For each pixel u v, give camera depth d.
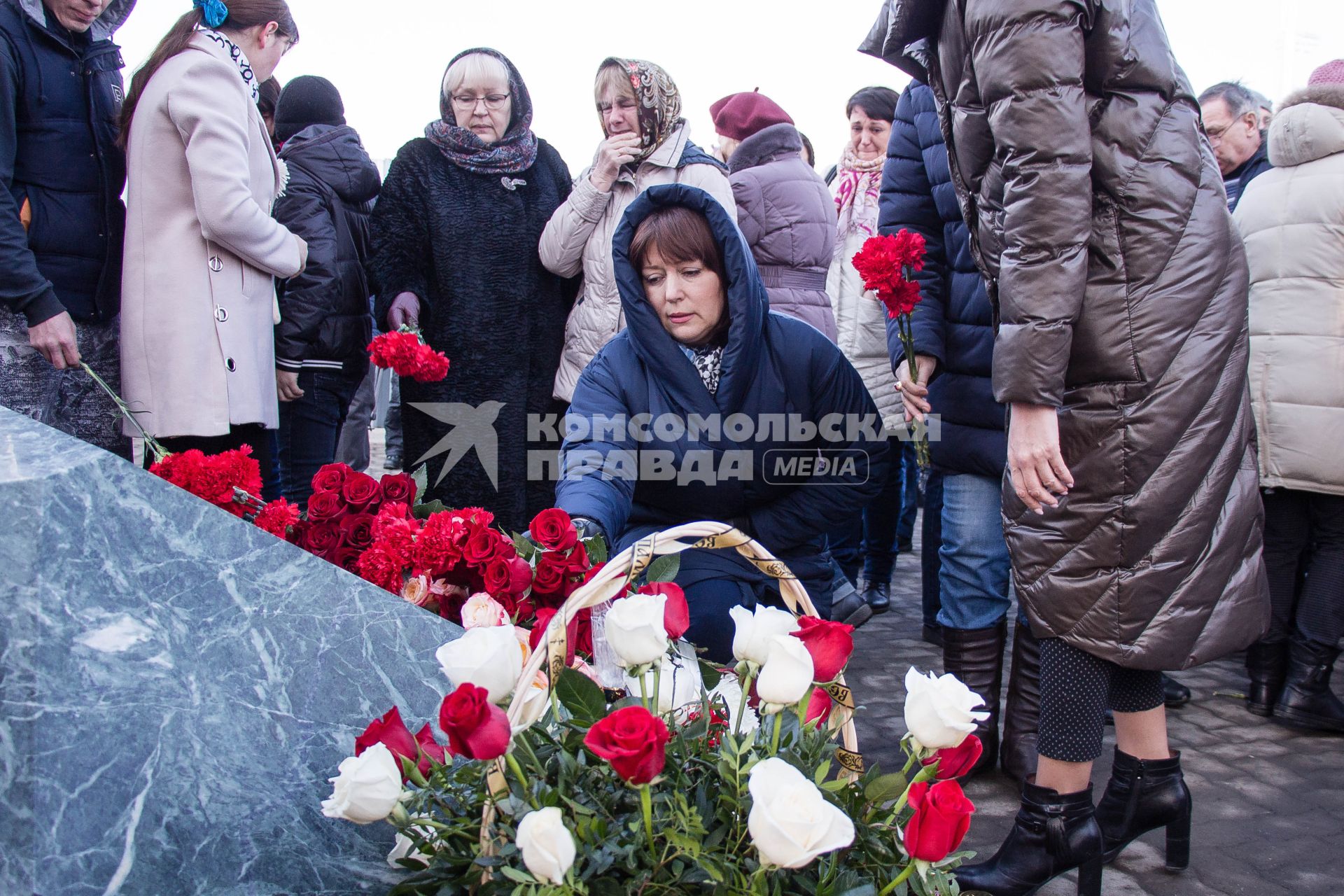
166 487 1.20
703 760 1.11
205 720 1.09
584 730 1.11
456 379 3.63
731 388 2.23
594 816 1.01
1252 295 3.29
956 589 2.91
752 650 1.12
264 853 1.07
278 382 3.60
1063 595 2.03
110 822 0.97
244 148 2.77
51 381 2.79
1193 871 2.38
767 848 0.90
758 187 3.87
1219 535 2.00
